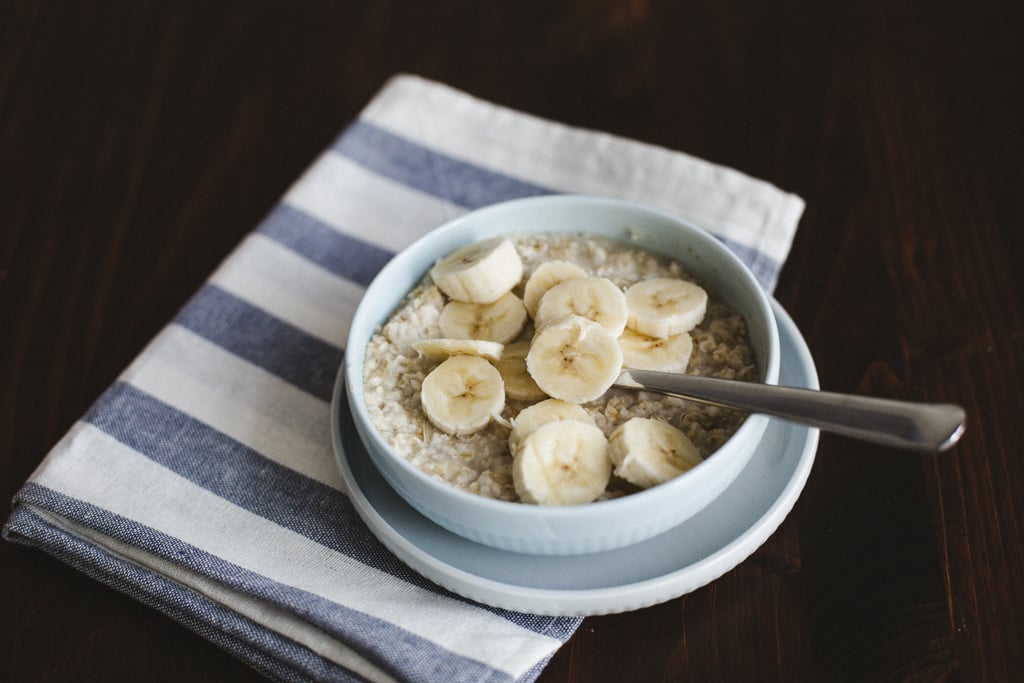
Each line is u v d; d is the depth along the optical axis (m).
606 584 0.48
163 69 0.75
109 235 0.67
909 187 0.64
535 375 0.50
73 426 0.56
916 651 0.48
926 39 0.71
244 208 0.67
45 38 0.78
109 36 0.78
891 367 0.57
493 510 0.46
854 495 0.52
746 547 0.48
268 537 0.52
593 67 0.72
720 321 0.53
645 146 0.64
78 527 0.52
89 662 0.50
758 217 0.61
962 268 0.60
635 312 0.52
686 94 0.70
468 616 0.49
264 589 0.49
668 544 0.49
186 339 0.59
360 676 0.48
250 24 0.77
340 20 0.77
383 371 0.52
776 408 0.47
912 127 0.67
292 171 0.69
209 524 0.52
